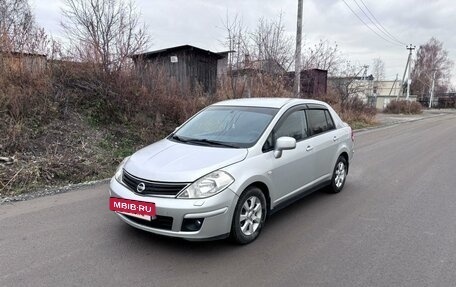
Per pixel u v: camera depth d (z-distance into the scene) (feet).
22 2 53.42
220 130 15.67
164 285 10.46
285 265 11.79
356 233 14.57
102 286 10.35
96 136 29.14
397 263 12.02
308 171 17.07
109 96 32.71
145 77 35.17
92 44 34.42
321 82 68.03
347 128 21.66
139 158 13.89
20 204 17.40
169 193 11.90
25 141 24.39
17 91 27.35
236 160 13.08
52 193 19.27
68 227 14.58
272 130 15.10
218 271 11.30
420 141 46.14
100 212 16.39
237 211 12.64
